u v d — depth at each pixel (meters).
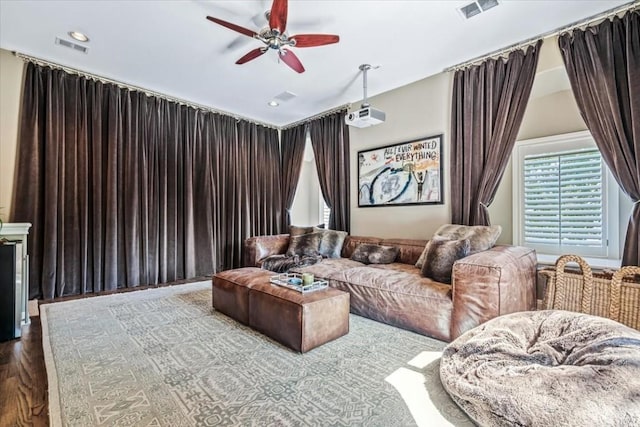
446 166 3.78
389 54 3.42
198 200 4.93
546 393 1.38
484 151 3.40
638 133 2.46
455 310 2.38
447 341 2.41
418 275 2.96
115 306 3.28
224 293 2.97
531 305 2.75
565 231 3.20
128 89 4.20
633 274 2.30
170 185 4.58
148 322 2.81
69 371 1.94
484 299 2.27
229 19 2.85
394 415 1.54
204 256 4.92
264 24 2.91
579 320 1.95
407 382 1.83
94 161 3.87
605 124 2.64
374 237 4.28
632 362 1.45
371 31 2.99
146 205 4.28
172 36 3.11
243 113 5.43
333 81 4.13
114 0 2.59
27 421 1.51
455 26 2.91
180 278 4.70
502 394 1.43
